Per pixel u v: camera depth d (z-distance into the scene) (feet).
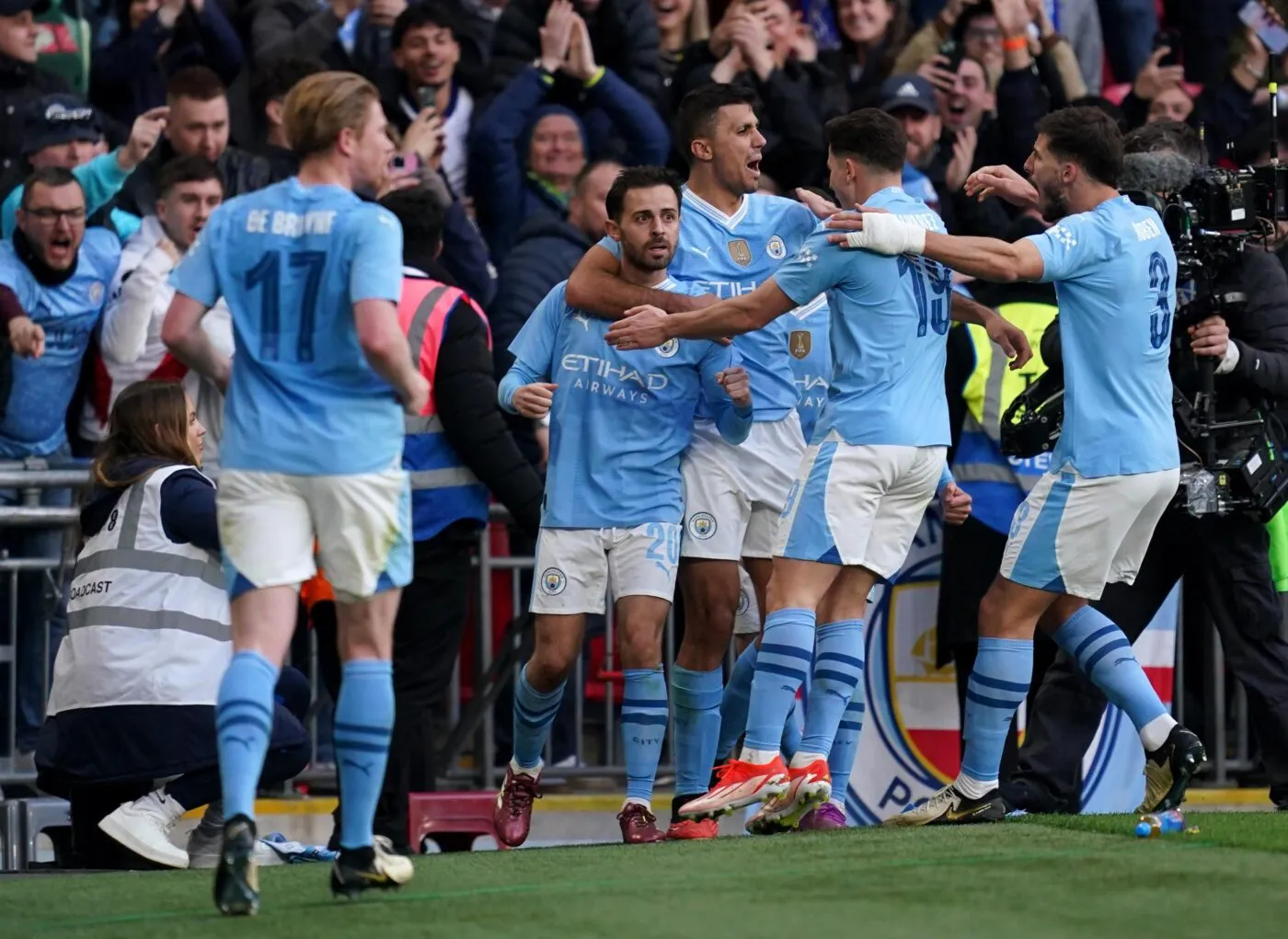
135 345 81.66
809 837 61.82
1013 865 53.16
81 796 69.46
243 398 48.49
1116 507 62.49
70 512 77.97
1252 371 69.67
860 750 80.69
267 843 69.36
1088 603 66.85
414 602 73.72
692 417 68.69
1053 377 68.90
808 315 71.51
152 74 100.22
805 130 96.17
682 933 43.01
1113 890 48.49
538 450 82.69
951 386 78.02
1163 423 63.52
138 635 66.13
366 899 49.57
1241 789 86.22
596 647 85.35
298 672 71.56
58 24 98.17
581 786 85.46
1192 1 113.50
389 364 47.01
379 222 48.08
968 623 77.36
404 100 98.43
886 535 64.34
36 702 79.05
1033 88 98.68
